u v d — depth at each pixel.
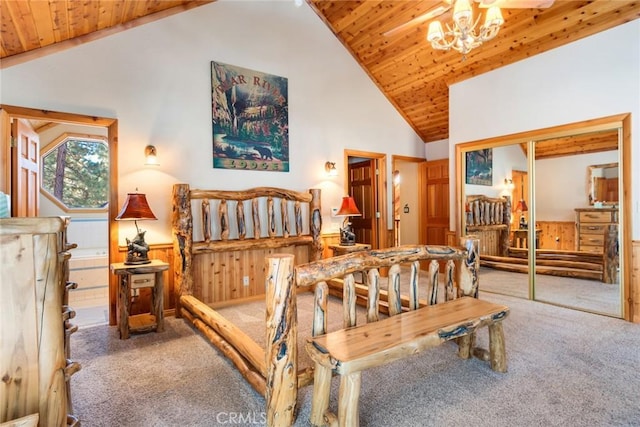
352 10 4.67
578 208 3.93
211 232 4.09
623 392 2.10
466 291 2.76
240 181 4.31
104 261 5.08
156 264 3.26
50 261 1.12
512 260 4.57
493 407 1.95
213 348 2.86
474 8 3.66
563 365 2.46
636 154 3.42
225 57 4.19
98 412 1.93
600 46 3.63
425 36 4.53
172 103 3.85
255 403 2.03
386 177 5.88
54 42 3.23
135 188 3.65
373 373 2.36
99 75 3.46
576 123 3.83
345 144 5.33
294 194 4.57
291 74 4.74
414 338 1.87
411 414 1.89
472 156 4.93
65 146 6.43
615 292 3.64
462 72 4.86
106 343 2.97
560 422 1.81
